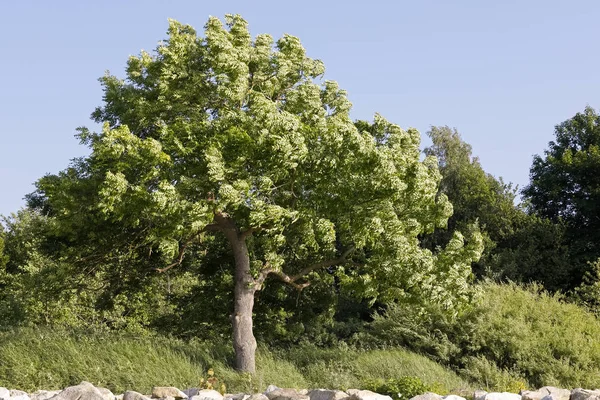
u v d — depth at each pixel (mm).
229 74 17031
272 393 10688
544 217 35469
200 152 16406
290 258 20656
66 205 17109
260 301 21422
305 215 16562
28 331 17328
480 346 20156
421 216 17969
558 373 19312
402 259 16719
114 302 21531
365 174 16391
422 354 20641
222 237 21312
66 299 20312
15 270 34344
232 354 18031
